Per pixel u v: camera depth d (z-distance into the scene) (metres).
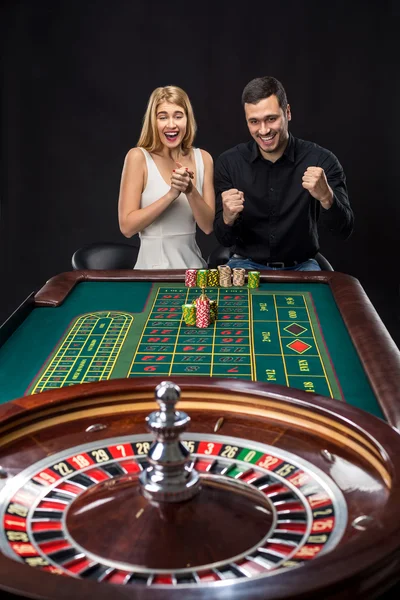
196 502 1.08
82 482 1.21
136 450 1.33
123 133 7.36
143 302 3.11
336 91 7.11
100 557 1.00
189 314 2.73
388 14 6.93
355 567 0.89
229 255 4.94
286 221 4.59
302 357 2.36
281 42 7.07
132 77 7.25
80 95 7.31
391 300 7.39
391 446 1.23
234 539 1.02
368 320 2.65
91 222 7.55
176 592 0.84
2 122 7.38
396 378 2.05
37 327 2.75
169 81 7.23
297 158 4.50
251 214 4.62
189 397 1.50
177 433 1.09
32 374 2.25
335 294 3.11
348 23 6.98
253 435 1.39
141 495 1.10
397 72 7.02
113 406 1.48
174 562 0.98
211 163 4.89
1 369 2.29
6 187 7.49
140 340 2.57
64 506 1.13
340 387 2.08
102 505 1.10
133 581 0.94
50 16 7.17
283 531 1.05
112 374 2.24
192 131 4.68
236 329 2.70
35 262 7.64
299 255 4.70
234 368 2.27
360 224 7.30
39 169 7.46
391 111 7.09
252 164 4.56
